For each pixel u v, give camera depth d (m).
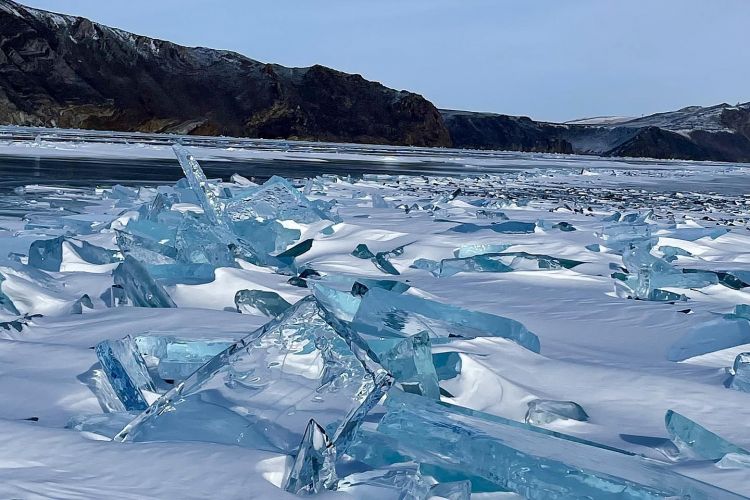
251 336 2.20
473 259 5.66
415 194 15.02
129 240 5.12
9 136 34.78
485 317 3.39
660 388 2.79
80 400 2.39
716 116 149.62
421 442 1.98
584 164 48.97
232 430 1.95
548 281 5.27
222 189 9.82
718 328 3.69
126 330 3.27
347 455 2.00
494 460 1.83
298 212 7.71
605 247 7.09
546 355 3.36
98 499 1.50
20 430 1.87
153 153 28.12
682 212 13.88
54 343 3.12
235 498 1.56
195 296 4.22
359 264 5.97
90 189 12.53
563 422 2.52
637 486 1.69
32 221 7.73
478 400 2.70
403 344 2.45
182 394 2.08
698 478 2.01
